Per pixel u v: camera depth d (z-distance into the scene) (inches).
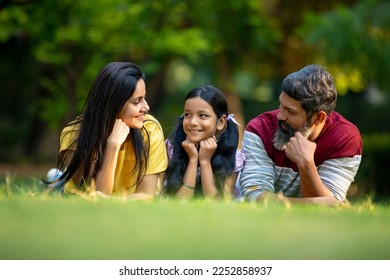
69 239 294.4
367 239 322.3
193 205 380.2
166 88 2496.3
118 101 483.2
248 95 2207.2
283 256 288.5
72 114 1202.6
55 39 1159.0
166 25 1222.9
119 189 510.9
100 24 1173.1
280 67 1539.1
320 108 472.7
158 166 510.0
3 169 1428.4
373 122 2097.7
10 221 322.7
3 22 1171.9
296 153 474.6
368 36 1167.6
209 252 283.9
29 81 1813.5
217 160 513.0
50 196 435.2
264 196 482.0
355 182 1001.5
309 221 344.8
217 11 1296.8
